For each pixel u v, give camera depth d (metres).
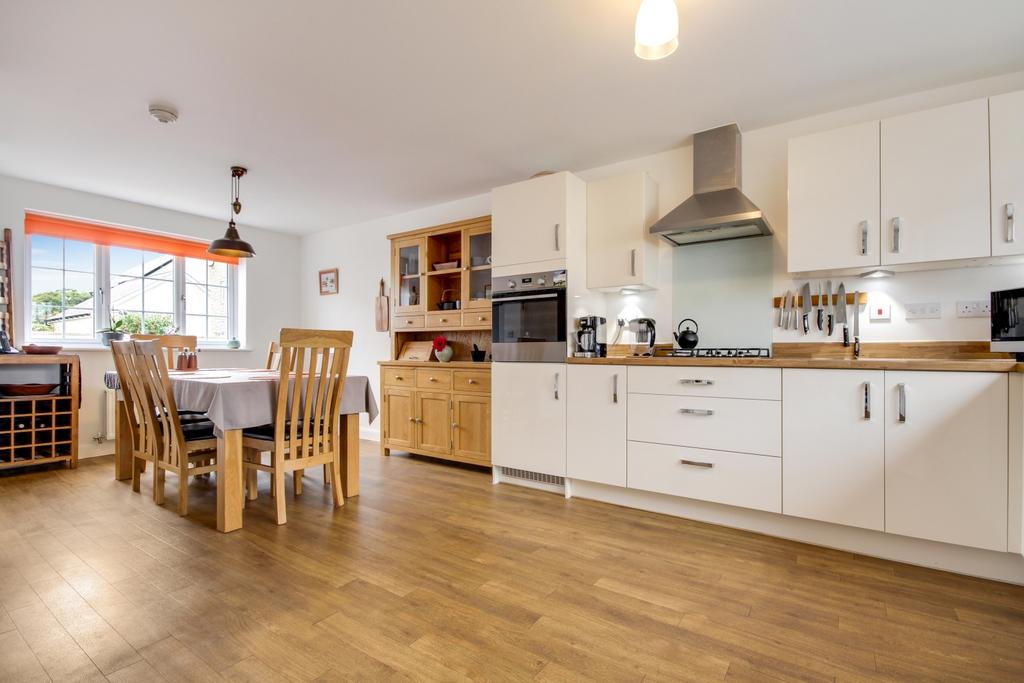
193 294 5.13
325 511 2.75
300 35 2.13
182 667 1.39
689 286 3.29
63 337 4.25
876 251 2.42
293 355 2.61
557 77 2.48
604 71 2.43
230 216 5.02
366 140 3.22
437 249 4.37
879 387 2.12
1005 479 1.88
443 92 2.63
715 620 1.65
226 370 3.78
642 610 1.71
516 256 3.36
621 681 1.35
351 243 5.44
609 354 3.58
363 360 5.31
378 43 2.19
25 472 3.59
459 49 2.24
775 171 3.00
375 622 1.62
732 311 3.13
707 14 1.99
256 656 1.44
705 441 2.54
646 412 2.74
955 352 2.52
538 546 2.27
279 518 2.52
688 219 2.87
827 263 2.53
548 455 3.12
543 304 3.22
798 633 1.58
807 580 1.95
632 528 2.52
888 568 2.08
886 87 2.58
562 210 3.18
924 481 2.03
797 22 2.04
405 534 2.40
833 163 2.53
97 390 4.21
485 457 3.61
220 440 2.46
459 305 4.21
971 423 1.94
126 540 2.30
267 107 2.78
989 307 2.45
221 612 1.68
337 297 5.56
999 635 1.57
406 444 4.12
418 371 4.05
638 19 1.54
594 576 1.97
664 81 2.52
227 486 2.43
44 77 2.45
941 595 1.84
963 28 2.08
